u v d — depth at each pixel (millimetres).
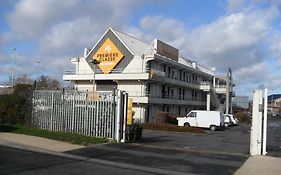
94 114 18406
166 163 12383
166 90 55344
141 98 47250
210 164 12523
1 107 23281
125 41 50781
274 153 15938
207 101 66312
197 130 31938
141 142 18891
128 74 48500
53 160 12047
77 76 52812
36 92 21375
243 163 12930
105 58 51469
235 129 43281
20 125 21719
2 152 13312
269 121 71812
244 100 96750
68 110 19531
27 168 10359
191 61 72625
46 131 18969
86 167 11047
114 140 17531
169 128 32562
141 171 10852
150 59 48625
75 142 16391
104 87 51844
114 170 10797
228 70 62812
